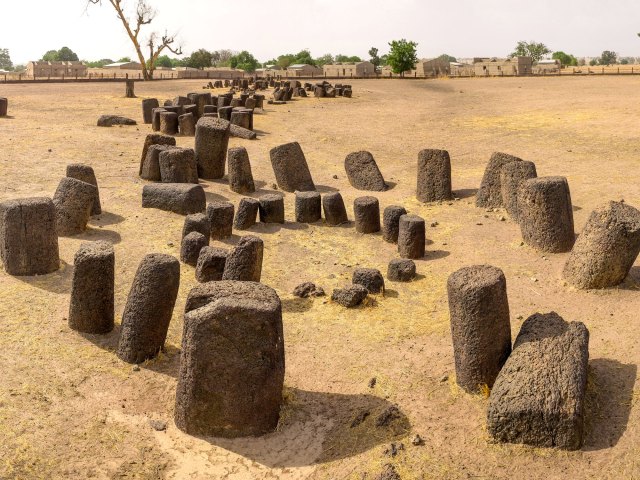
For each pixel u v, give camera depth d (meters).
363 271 11.77
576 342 7.96
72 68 86.81
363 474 7.10
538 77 66.44
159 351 9.48
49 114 30.27
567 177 18.61
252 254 11.54
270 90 50.19
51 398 8.26
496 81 62.03
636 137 23.97
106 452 7.41
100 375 8.91
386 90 52.72
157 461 7.35
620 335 9.22
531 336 8.13
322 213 16.91
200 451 7.56
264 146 24.20
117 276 12.11
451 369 9.01
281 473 7.22
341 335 10.28
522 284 11.62
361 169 19.12
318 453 7.55
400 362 9.37
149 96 41.78
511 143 24.80
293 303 11.48
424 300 11.46
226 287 8.52
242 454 7.55
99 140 23.39
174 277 9.34
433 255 13.64
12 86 51.41
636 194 16.31
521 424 7.22
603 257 10.67
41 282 11.47
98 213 15.23
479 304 8.14
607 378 8.17
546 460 7.00
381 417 7.95
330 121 31.80
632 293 10.60
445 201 17.14
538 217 13.01
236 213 15.49
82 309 9.88
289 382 9.01
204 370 7.67
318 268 13.19
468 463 7.11
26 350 9.29
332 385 8.91
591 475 6.70
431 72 83.94
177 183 16.45
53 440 7.51
